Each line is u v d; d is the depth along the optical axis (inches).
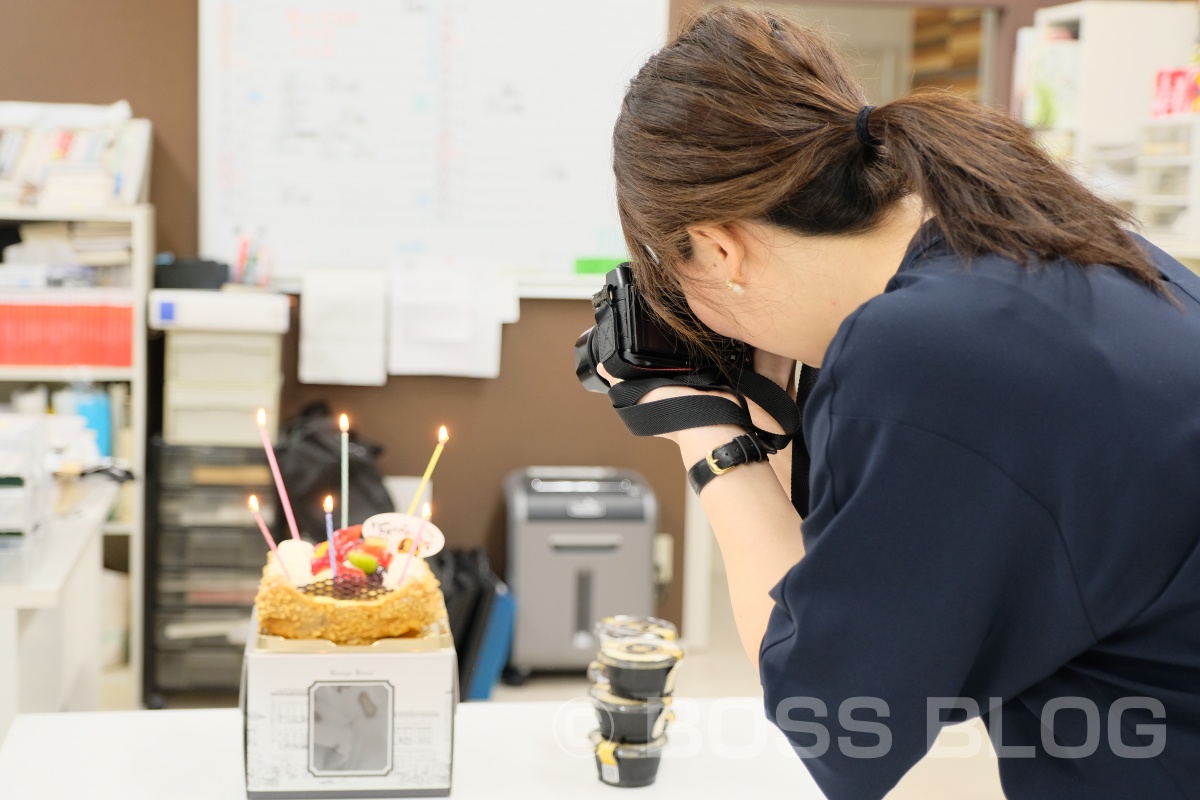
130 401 138.7
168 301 133.3
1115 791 34.2
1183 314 35.1
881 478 32.7
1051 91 150.3
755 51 37.6
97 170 134.6
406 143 150.2
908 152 35.9
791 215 36.8
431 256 152.6
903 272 35.9
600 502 145.9
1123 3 148.3
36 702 77.5
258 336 136.7
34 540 78.0
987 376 32.2
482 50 149.9
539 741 57.1
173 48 145.5
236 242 148.6
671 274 40.8
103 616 136.8
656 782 53.4
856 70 53.2
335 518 134.6
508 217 153.1
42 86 144.0
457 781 52.8
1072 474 31.9
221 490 136.4
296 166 148.8
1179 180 137.6
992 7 161.5
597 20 151.1
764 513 40.2
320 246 150.5
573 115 152.2
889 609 33.1
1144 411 32.2
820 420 34.7
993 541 32.3
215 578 137.9
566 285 154.5
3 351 132.0
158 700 138.7
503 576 158.9
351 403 154.1
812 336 39.6
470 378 155.9
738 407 43.1
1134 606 32.6
